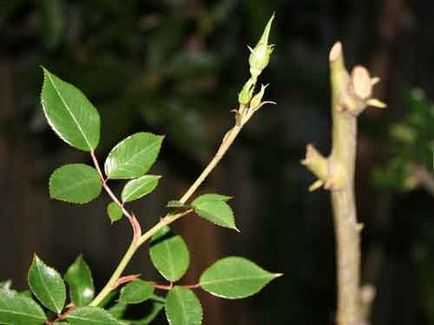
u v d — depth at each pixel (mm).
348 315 609
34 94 1503
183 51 1409
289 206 2393
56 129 507
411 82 2234
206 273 524
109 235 2148
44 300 503
